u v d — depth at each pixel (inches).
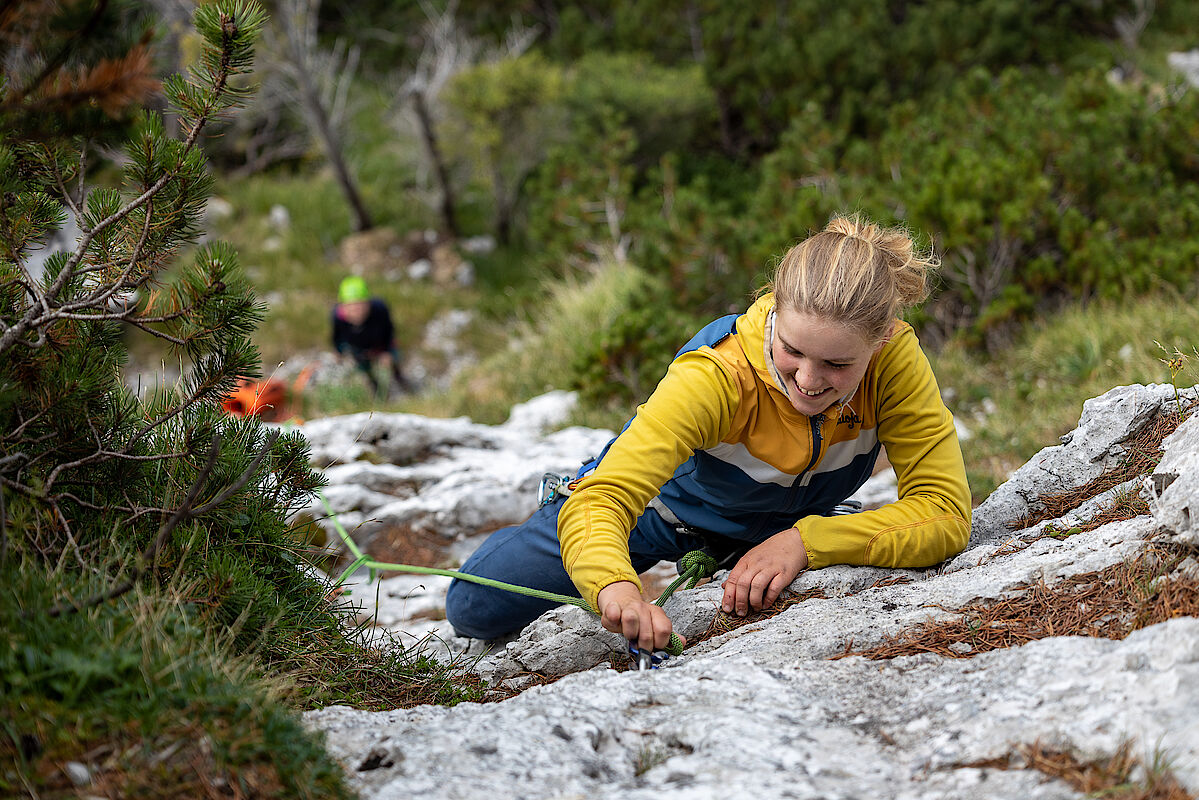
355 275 596.4
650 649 84.0
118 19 81.5
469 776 61.3
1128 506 95.0
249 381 94.5
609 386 289.6
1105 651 65.3
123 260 87.4
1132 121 339.3
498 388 359.9
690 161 591.5
